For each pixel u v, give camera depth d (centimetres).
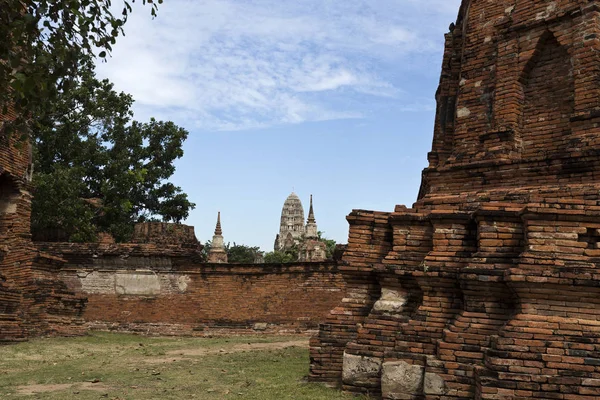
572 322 841
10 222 2130
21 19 812
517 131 1195
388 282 1116
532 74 1216
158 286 2686
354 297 1188
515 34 1234
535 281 852
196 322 2636
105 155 4000
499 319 930
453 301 1020
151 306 2664
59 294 2167
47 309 2114
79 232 3488
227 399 996
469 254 1015
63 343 1934
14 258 2098
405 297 1103
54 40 858
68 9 828
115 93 4191
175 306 2661
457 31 1645
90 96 4019
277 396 1022
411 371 987
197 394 1043
